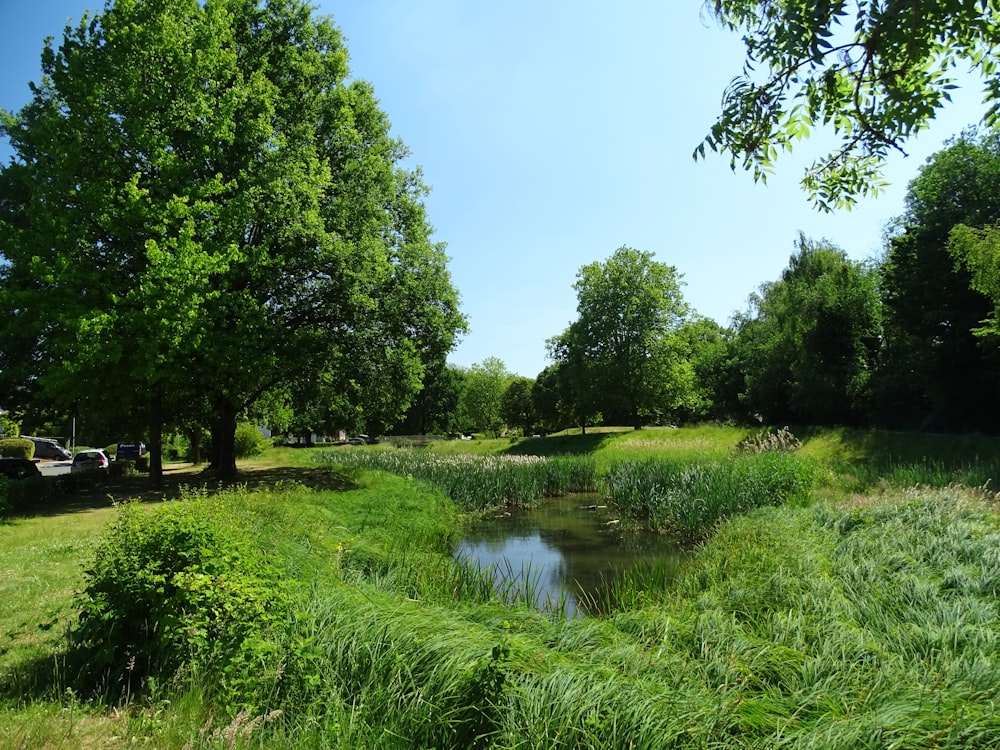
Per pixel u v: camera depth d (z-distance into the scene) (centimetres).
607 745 322
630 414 4756
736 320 4684
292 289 1822
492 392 7000
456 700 375
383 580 748
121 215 1413
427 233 2231
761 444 2083
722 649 501
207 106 1555
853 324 2936
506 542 1419
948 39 330
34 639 538
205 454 3316
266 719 386
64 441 5931
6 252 1442
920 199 2584
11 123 1730
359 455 2725
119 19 1506
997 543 793
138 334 1362
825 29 293
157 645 453
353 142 1973
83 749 347
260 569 525
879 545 832
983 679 402
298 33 1961
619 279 4181
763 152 385
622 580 1038
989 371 2275
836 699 386
